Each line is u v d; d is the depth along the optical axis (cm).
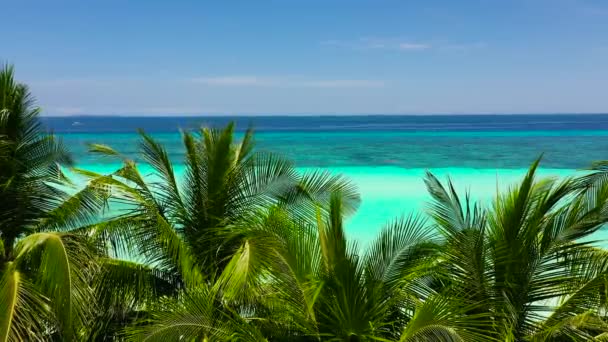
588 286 739
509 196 806
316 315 697
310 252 721
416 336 634
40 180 984
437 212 805
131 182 1042
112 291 876
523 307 773
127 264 895
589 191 798
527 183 789
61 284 709
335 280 691
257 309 746
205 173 960
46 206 976
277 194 962
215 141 963
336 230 723
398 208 2358
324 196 970
